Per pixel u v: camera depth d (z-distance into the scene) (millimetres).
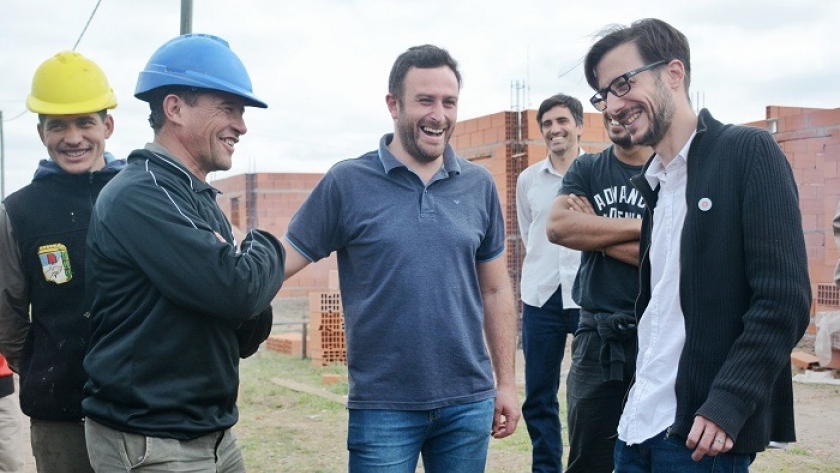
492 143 12617
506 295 3701
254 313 2771
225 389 2871
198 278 2635
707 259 2709
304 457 6730
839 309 10375
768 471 5754
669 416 2795
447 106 3352
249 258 2760
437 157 3404
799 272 2592
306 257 3422
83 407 2826
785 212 2621
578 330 4133
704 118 2818
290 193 22875
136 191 2715
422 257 3320
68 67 3469
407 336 3289
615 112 2904
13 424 4609
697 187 2748
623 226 3801
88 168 3494
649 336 2906
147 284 2729
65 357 3398
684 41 2889
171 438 2734
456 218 3430
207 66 2871
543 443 5082
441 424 3381
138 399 2703
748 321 2605
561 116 5609
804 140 11156
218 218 2998
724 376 2600
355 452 3363
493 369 3744
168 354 2725
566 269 5086
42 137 3514
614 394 3965
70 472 3480
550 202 5473
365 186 3396
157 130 2939
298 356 12188
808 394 8328
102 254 2754
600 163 4121
